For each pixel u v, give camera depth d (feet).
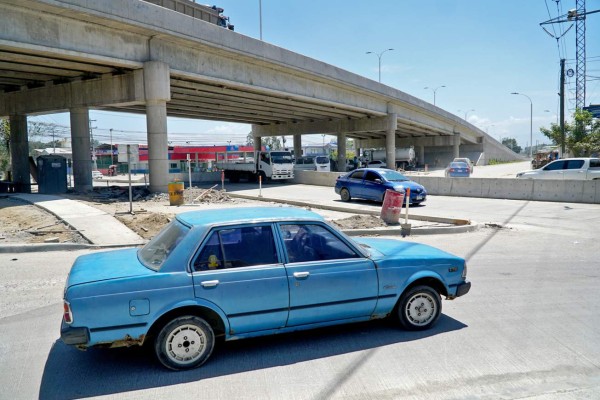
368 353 16.57
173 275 14.96
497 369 15.23
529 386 14.05
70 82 87.25
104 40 69.15
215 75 88.79
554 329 18.88
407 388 13.98
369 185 69.72
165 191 81.71
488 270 29.53
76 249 36.09
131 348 17.33
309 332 18.69
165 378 14.82
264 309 15.78
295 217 17.06
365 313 17.51
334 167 205.16
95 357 16.56
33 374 15.28
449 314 20.83
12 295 24.20
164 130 79.77
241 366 15.61
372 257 17.79
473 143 292.81
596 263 31.58
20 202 62.59
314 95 120.67
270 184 124.16
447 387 14.02
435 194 86.89
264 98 117.70
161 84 77.05
